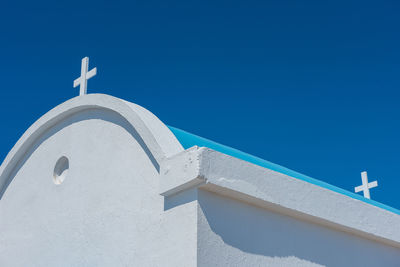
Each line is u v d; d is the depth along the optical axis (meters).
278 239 5.48
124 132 6.13
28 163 7.57
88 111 6.84
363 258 6.37
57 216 6.66
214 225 4.93
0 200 7.77
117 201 5.87
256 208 5.40
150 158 5.62
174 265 4.86
